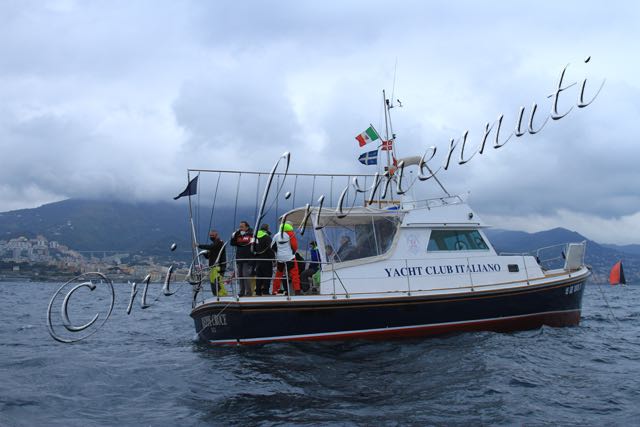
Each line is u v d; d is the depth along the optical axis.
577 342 11.69
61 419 6.78
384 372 8.83
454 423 6.47
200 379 8.56
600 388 8.05
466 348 10.45
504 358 9.68
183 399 7.58
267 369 9.02
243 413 6.87
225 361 9.57
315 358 9.71
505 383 8.17
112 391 8.08
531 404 7.21
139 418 6.79
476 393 7.66
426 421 6.53
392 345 10.80
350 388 7.95
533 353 10.23
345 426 6.34
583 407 7.12
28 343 13.43
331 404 7.20
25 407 7.25
